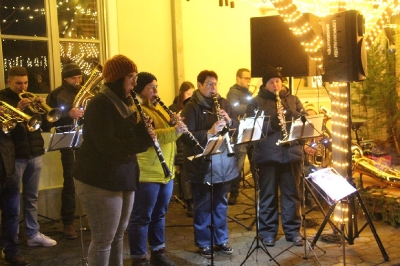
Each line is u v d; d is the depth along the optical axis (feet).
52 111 13.97
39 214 17.88
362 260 13.53
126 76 9.74
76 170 9.82
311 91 26.99
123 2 20.20
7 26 17.94
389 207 16.34
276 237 15.57
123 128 9.73
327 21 13.87
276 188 14.84
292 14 15.21
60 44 19.07
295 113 14.60
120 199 9.84
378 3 20.84
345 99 15.15
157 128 12.27
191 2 22.45
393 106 26.91
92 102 9.58
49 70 18.83
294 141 14.16
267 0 24.56
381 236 15.47
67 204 16.15
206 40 23.02
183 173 18.35
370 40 16.62
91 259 9.87
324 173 12.72
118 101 9.72
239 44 24.09
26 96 14.19
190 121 13.20
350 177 14.26
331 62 13.85
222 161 13.46
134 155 10.09
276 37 17.89
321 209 14.99
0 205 14.01
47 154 18.25
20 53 18.20
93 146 9.62
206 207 13.96
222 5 23.09
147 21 20.83
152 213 13.10
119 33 20.17
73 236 16.02
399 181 17.42
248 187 22.79
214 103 13.04
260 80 24.75
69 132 13.19
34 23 18.52
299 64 17.65
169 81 21.59
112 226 9.80
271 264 13.39
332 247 14.58
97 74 14.39
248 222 17.37
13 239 13.69
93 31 19.84
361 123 23.48
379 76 26.71
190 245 15.23
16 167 14.10
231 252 14.16
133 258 12.71
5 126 13.05
